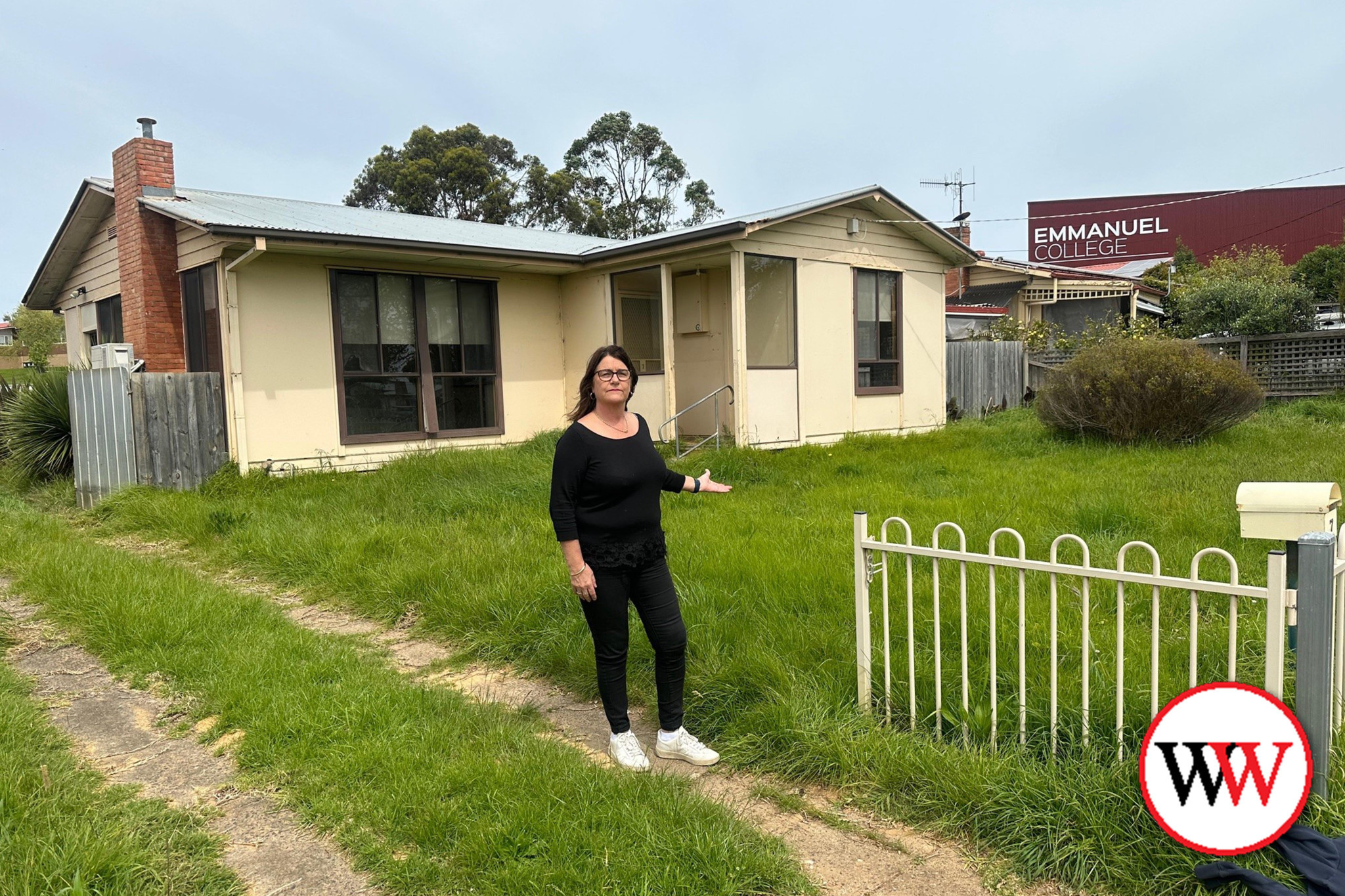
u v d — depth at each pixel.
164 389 9.83
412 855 2.78
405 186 34.88
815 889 2.65
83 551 7.11
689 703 3.94
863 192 12.84
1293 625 2.58
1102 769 2.87
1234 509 6.43
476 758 3.33
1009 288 25.30
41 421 11.90
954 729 3.37
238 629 5.17
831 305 12.94
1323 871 2.35
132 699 4.32
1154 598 2.73
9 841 2.72
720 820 2.91
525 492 8.45
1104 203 51.75
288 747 3.57
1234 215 50.25
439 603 5.48
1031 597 4.59
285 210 12.70
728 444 12.14
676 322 14.06
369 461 11.34
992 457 10.98
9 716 3.82
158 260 11.26
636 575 3.51
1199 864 2.53
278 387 10.57
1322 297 35.94
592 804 2.99
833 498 8.00
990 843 2.85
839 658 3.96
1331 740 2.62
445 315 12.18
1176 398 10.88
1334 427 11.78
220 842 2.94
